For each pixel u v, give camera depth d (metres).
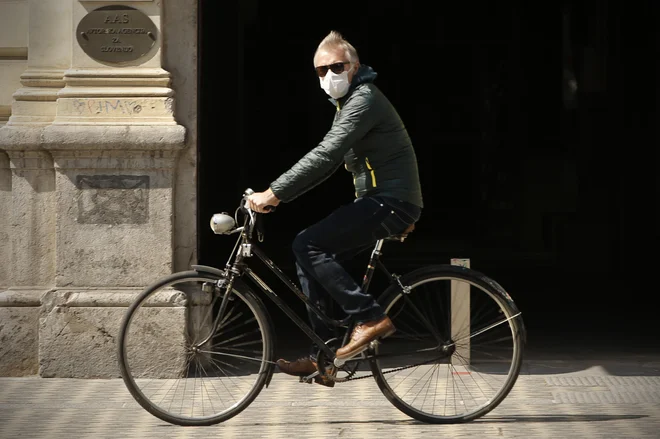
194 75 25.66
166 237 25.14
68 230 25.12
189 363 20.64
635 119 50.75
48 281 25.58
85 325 24.92
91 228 25.14
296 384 24.31
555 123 75.56
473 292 21.14
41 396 23.09
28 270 25.58
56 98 25.56
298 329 34.12
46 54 25.67
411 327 20.69
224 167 63.53
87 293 25.00
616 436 19.14
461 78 87.88
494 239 77.94
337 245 19.62
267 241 73.38
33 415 21.23
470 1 86.69
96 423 20.50
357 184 20.09
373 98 19.34
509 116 83.12
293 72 89.56
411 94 88.81
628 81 51.28
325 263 19.44
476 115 87.50
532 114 75.94
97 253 25.16
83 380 24.86
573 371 26.08
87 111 25.16
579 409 21.56
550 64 77.25
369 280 20.31
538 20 77.62
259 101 89.50
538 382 24.56
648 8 50.12
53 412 21.52
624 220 51.53
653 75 49.56
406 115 88.88
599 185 53.09
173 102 25.34
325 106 89.75
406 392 20.58
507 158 82.69
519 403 22.20
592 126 53.56
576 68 54.94
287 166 89.75
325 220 19.67
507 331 20.75
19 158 25.38
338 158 19.19
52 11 25.64
